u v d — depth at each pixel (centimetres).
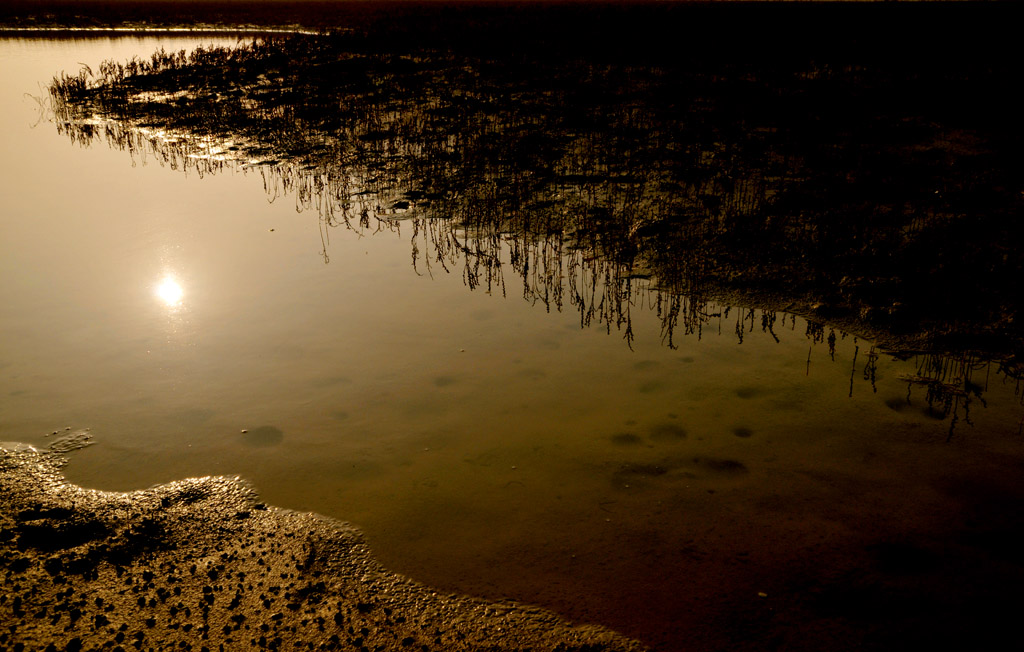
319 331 543
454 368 491
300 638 284
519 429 423
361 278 641
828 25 2280
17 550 328
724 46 1866
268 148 1113
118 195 888
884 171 847
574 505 360
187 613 295
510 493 369
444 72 1658
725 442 408
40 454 396
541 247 707
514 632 289
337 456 399
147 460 393
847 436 411
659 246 681
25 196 883
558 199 815
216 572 317
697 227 711
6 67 2119
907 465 386
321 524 347
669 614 296
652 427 423
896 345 507
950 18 2395
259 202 859
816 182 820
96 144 1174
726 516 351
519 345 522
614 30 2347
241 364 494
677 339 526
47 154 1105
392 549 333
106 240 730
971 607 296
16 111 1455
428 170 946
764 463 390
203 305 586
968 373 471
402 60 1820
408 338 533
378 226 776
